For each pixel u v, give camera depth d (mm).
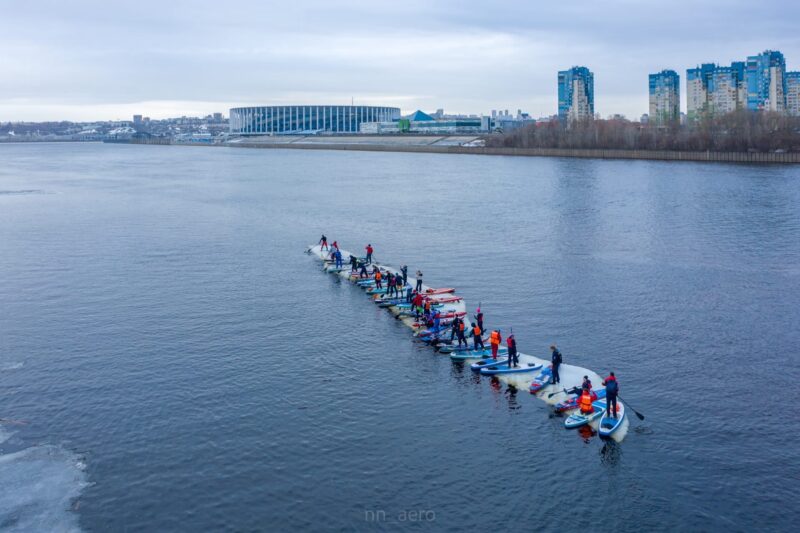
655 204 174750
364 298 93812
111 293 97000
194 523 45344
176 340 77312
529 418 58312
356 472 50656
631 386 64500
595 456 52531
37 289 99438
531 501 47281
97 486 49219
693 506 46656
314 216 167875
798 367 68812
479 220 157125
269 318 84938
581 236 135500
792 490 48219
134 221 164500
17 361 71500
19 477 50250
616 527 44750
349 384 65375
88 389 64688
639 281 100625
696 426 56969
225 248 129000
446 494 48062
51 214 178500
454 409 60062
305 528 44750
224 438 55562
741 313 85500
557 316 84625
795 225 141375
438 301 88688
